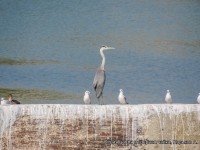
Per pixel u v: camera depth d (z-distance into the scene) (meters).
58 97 54.62
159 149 36.38
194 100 57.06
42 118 36.19
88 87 58.88
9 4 96.69
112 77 63.28
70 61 69.06
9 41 78.38
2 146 36.34
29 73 63.25
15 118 36.25
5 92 56.09
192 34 81.94
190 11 92.94
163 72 66.06
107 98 55.19
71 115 36.09
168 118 36.28
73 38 80.12
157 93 58.41
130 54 71.69
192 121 36.34
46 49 74.38
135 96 56.91
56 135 36.16
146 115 36.19
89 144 36.16
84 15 92.12
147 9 94.44
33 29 85.25
